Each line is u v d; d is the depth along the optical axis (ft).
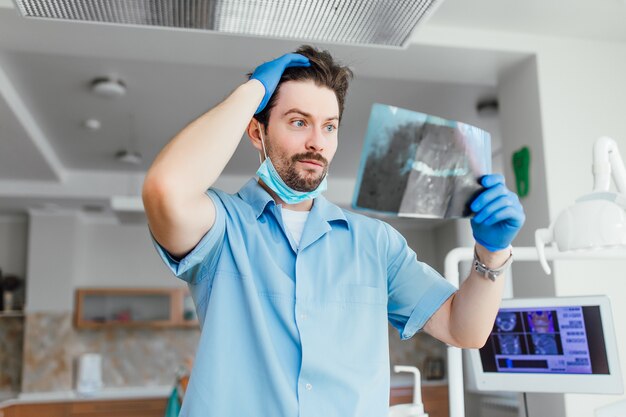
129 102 12.97
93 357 20.06
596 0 8.59
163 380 21.24
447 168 3.03
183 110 13.46
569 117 9.50
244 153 16.57
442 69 10.09
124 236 21.75
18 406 18.29
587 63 9.73
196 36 8.77
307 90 3.28
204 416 3.10
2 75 11.41
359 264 3.54
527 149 9.70
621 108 9.71
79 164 17.47
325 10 5.76
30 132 13.56
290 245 3.43
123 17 6.06
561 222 4.64
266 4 5.71
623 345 8.75
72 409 18.63
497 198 3.05
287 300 3.28
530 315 5.74
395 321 3.91
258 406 3.13
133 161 16.11
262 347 3.18
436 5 5.60
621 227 4.38
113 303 20.77
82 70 11.41
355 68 9.94
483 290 3.41
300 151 3.26
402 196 2.97
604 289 8.91
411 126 2.92
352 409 3.17
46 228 20.44
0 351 20.49
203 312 3.37
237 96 3.04
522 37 9.56
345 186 19.43
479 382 5.89
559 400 8.55
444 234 22.30
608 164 4.75
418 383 5.77
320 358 3.18
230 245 3.31
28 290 20.08
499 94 10.61
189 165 2.77
